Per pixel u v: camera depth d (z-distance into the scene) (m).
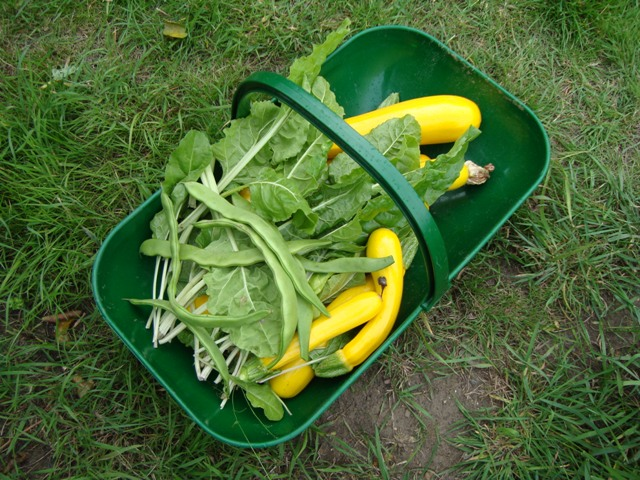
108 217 1.55
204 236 1.19
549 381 1.49
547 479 1.41
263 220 1.11
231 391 1.24
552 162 1.65
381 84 1.51
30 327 1.47
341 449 1.43
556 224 1.61
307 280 1.13
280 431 1.18
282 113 1.21
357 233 1.16
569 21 1.79
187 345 1.24
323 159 1.16
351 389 1.48
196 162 1.18
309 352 1.19
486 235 1.31
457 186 1.37
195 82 1.67
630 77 1.74
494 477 1.42
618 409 1.46
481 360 1.52
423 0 1.78
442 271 1.00
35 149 1.55
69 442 1.39
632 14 1.78
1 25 1.69
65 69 1.67
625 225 1.61
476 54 1.74
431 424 1.47
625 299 1.55
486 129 1.44
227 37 1.72
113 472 1.36
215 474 1.37
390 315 1.17
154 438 1.41
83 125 1.62
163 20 1.71
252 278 1.13
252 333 1.12
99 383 1.43
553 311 1.56
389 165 0.89
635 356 1.46
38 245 1.50
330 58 1.40
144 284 1.27
